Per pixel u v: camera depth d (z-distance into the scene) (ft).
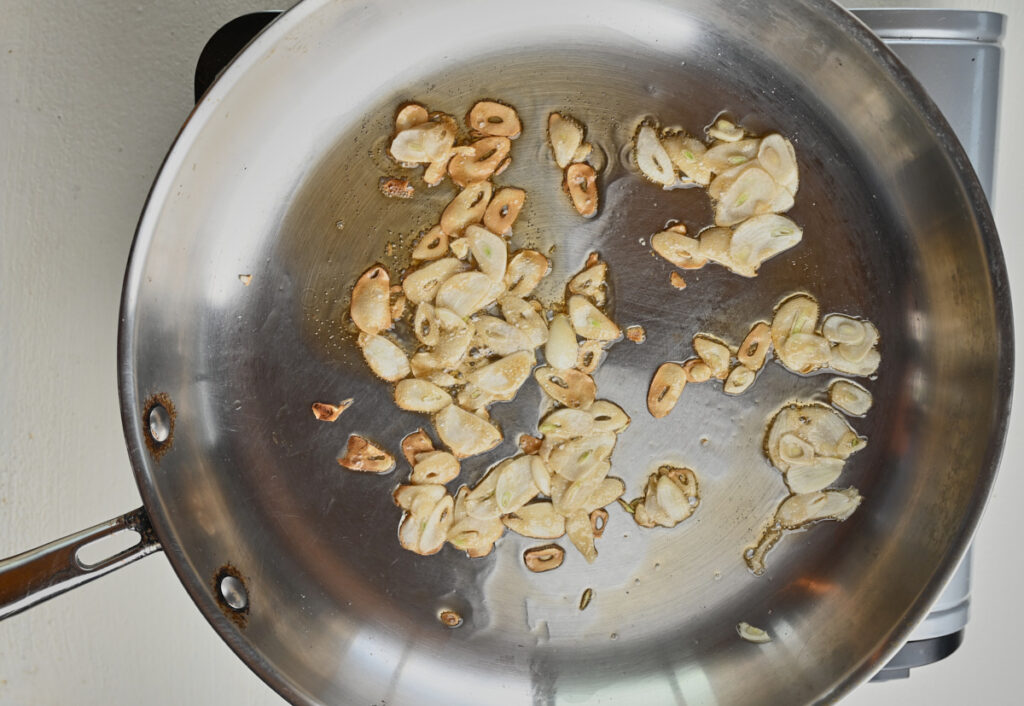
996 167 1.21
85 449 1.28
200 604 1.11
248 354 1.21
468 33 1.18
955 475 1.17
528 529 1.24
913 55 1.16
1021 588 1.38
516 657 1.26
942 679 1.40
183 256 1.17
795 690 1.22
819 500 1.24
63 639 1.31
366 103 1.18
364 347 1.21
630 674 1.26
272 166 1.18
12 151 1.24
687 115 1.20
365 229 1.20
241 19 1.17
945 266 1.17
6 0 1.23
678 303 1.22
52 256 1.26
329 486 1.23
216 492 1.21
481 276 1.20
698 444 1.24
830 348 1.22
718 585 1.26
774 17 1.13
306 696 1.13
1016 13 1.30
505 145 1.20
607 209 1.21
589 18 1.18
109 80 1.25
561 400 1.22
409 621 1.25
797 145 1.20
